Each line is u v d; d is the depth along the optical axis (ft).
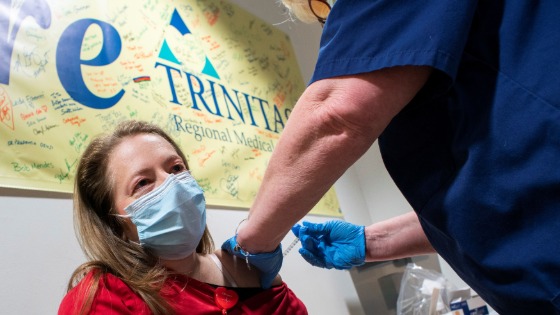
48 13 4.92
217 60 7.11
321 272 6.93
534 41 1.88
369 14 2.02
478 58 2.02
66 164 4.44
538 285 1.87
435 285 6.42
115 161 3.12
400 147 2.34
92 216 3.09
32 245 3.90
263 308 3.10
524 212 1.88
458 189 2.04
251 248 2.97
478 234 2.01
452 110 2.13
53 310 3.83
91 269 2.77
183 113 5.97
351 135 2.08
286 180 2.30
